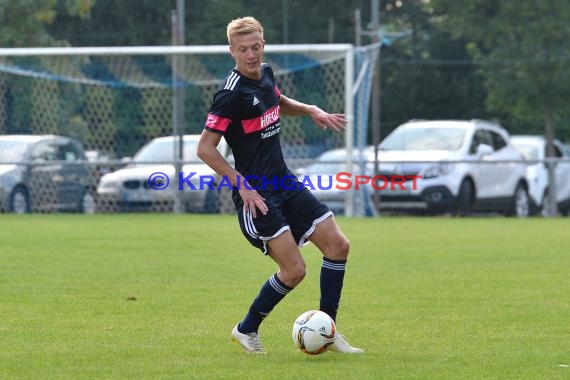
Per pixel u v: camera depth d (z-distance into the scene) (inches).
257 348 715.4
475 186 2105.1
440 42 3272.6
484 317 861.2
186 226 1718.8
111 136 2236.7
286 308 909.8
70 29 2785.4
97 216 1950.1
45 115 2192.4
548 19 2571.4
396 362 683.4
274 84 722.8
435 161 2042.3
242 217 711.1
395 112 3302.2
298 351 725.3
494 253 1337.4
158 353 712.4
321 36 3058.6
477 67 3272.6
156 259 1261.1
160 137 2235.5
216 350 725.3
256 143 709.3
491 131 2244.1
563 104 2642.7
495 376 641.0
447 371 654.5
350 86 1926.7
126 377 636.7
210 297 968.3
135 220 1849.2
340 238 719.1
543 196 2304.4
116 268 1173.1
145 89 2231.8
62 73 2078.0
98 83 2092.8
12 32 2479.1
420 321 843.4
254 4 2965.1
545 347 735.1
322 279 726.5
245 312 885.8
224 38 2805.1
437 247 1411.2
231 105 698.2
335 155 2084.2
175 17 2169.0
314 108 780.6
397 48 3275.1
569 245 1438.2
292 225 722.2
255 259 1266.0
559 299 954.7
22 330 797.9
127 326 817.5
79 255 1296.8
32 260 1241.4
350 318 858.1
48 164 2055.9
